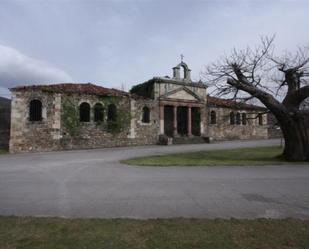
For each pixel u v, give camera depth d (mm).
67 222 4988
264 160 15656
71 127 24156
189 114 32000
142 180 9688
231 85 16969
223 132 34875
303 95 15859
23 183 9211
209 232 4484
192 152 20188
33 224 4848
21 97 22281
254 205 6547
